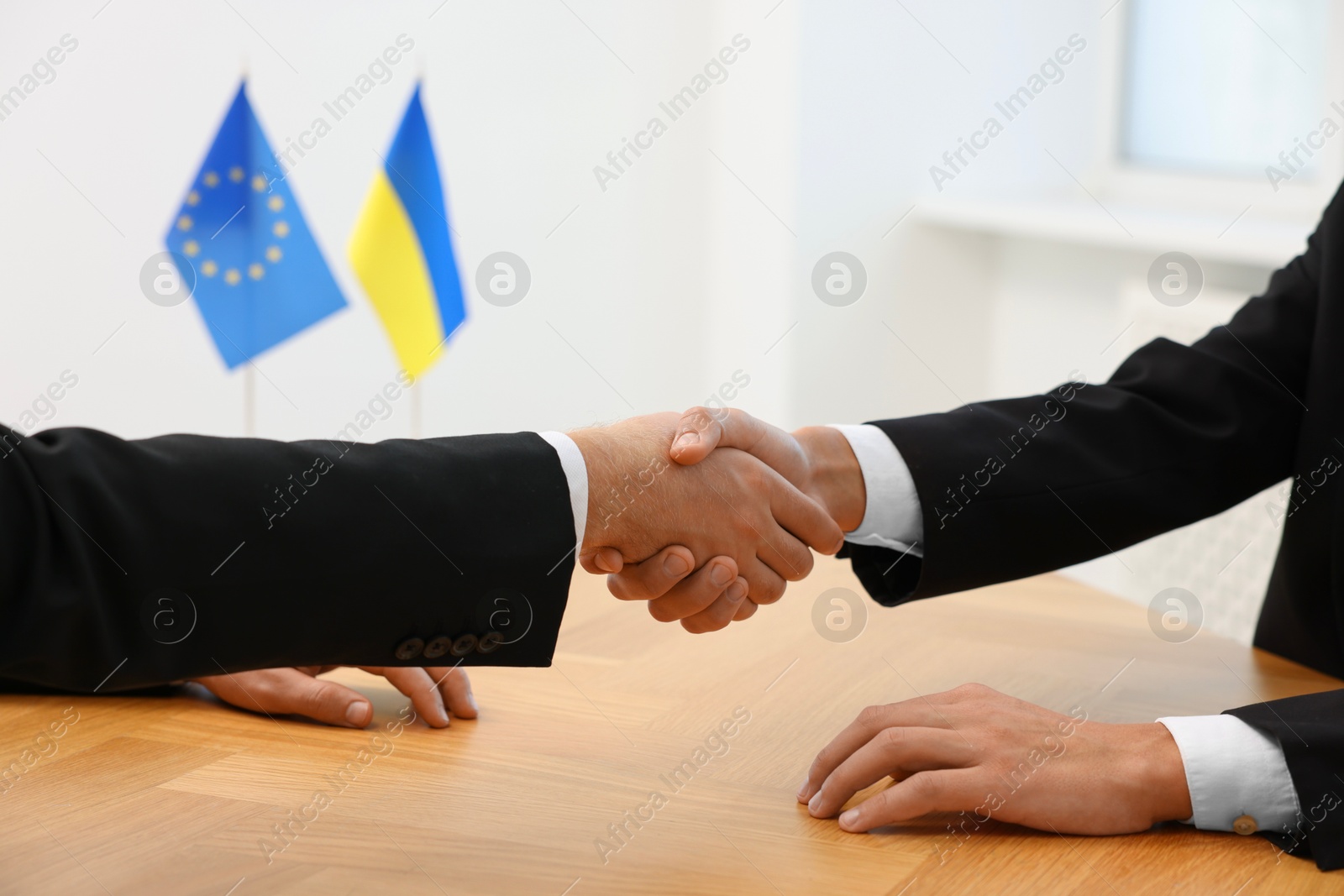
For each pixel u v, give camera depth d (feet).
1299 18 7.50
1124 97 8.84
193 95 7.58
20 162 7.26
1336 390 3.54
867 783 2.54
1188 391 3.68
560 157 8.98
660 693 3.22
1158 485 3.55
